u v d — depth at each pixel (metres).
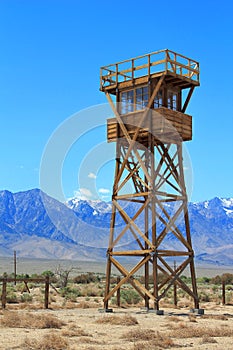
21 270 177.88
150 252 35.94
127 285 83.00
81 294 59.41
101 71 39.47
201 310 37.31
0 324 27.62
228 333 25.45
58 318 32.22
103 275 144.12
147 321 31.36
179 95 39.25
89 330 26.70
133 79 38.03
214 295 60.69
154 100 37.50
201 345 22.41
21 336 23.86
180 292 63.66
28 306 40.53
